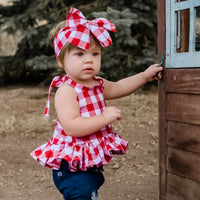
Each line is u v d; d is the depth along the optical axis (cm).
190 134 195
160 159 218
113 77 712
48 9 769
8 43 1182
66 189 184
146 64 695
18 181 318
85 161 178
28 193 293
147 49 715
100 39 177
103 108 191
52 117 536
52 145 187
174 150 208
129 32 642
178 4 191
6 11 811
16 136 448
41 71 842
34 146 412
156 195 283
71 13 177
